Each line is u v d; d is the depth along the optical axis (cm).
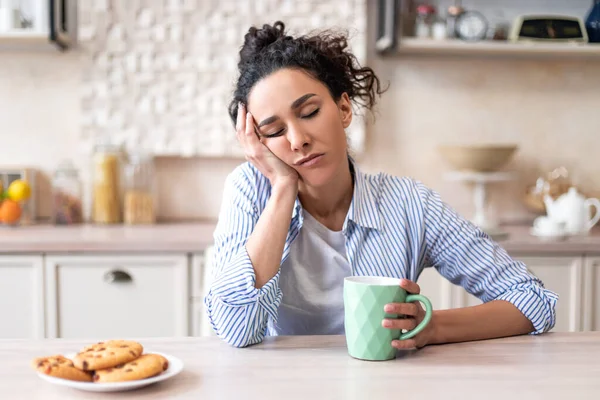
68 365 89
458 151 269
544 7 291
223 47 280
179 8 278
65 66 280
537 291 124
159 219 289
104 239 230
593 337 119
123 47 277
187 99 281
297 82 116
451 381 92
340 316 133
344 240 133
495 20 289
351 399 85
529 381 93
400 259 134
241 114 123
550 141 298
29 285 231
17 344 110
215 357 104
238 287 110
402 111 292
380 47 278
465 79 294
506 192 298
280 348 109
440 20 274
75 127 283
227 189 135
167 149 281
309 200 131
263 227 117
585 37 276
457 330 114
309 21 279
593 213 296
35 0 257
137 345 96
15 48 274
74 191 271
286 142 117
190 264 234
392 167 293
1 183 269
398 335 103
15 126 282
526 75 296
